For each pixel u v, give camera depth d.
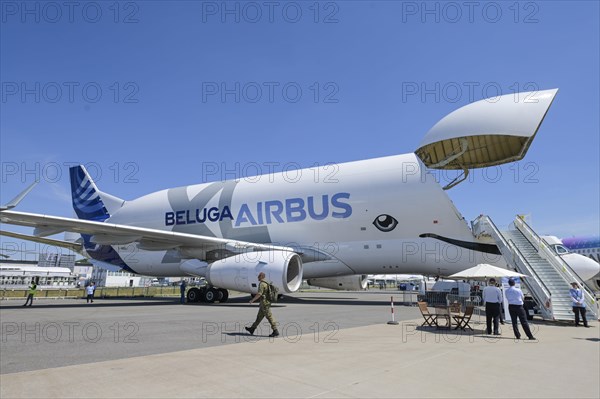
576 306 10.69
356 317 11.72
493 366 5.59
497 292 9.01
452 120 15.03
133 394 4.02
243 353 6.16
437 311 9.71
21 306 17.77
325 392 4.20
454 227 15.63
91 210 25.77
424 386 4.49
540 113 13.77
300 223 18.27
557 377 5.03
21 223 14.88
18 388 4.18
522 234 16.47
